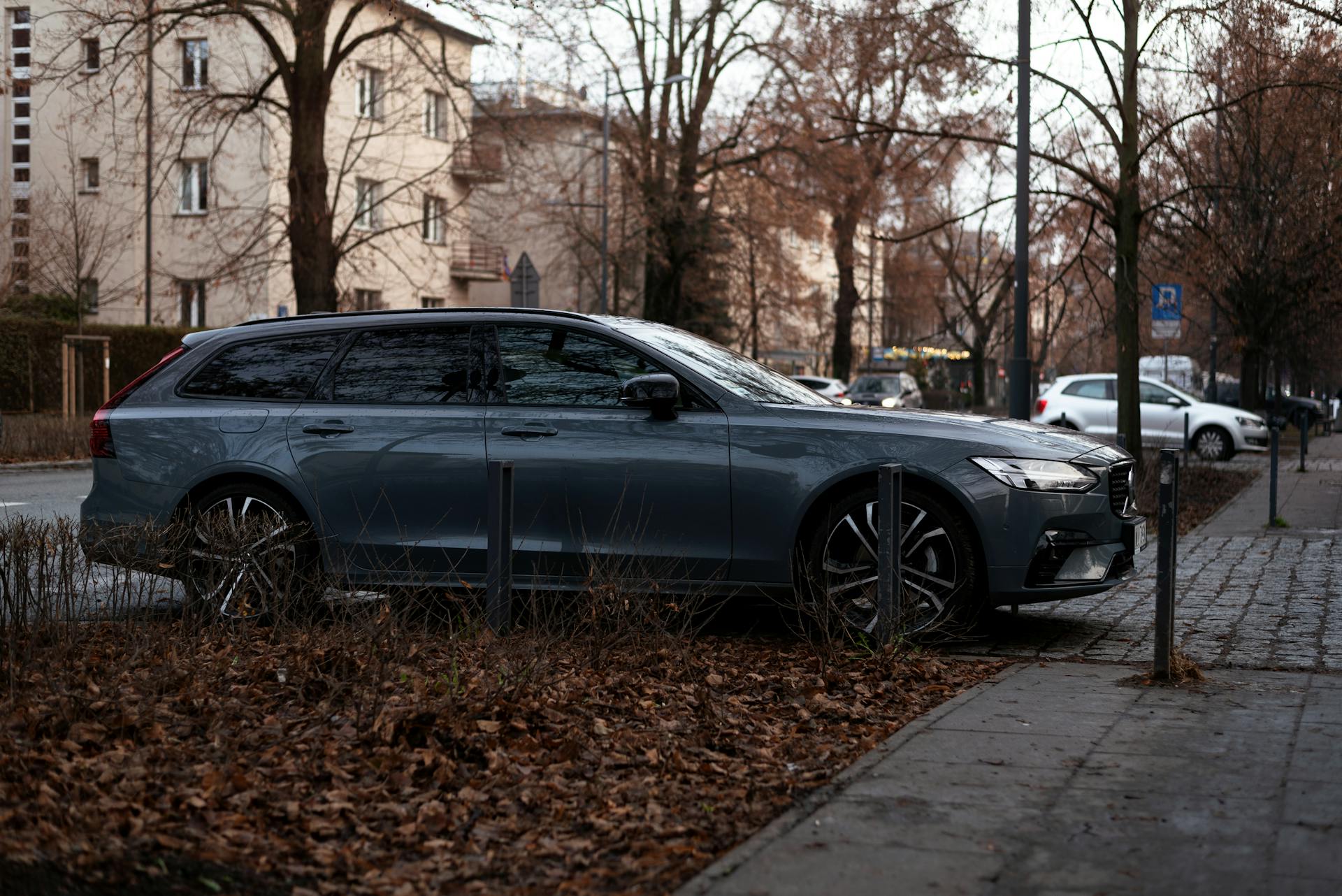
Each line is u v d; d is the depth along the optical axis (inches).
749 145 1389.0
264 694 215.9
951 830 153.6
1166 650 239.1
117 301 1549.0
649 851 148.6
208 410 303.6
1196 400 1112.8
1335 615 325.4
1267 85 684.7
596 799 167.6
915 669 249.3
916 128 745.6
